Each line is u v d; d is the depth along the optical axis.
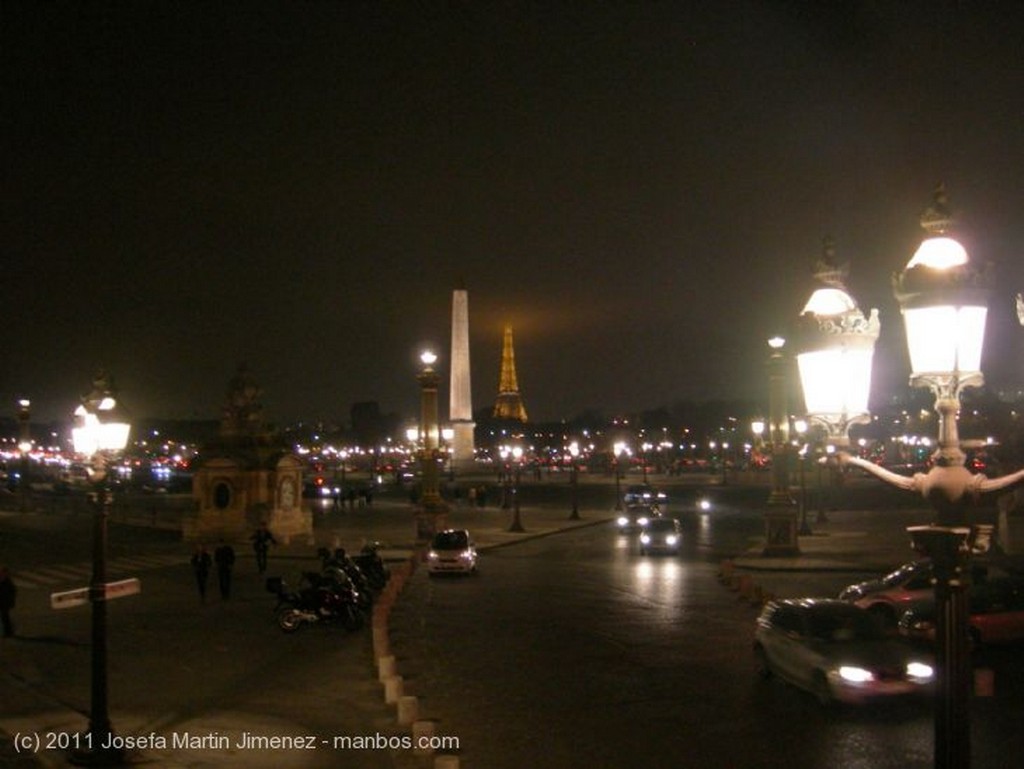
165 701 19.05
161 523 64.12
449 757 12.53
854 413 7.48
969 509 6.84
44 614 30.69
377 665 21.89
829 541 50.62
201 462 55.34
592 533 62.56
